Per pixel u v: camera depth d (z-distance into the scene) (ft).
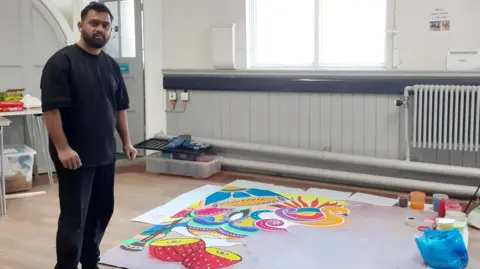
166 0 17.98
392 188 14.78
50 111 7.48
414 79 14.21
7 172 14.14
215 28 16.72
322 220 11.82
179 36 17.92
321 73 15.42
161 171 16.87
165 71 18.13
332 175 15.33
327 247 10.17
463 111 13.38
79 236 8.04
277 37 16.42
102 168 8.38
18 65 15.93
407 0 14.16
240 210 12.62
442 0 13.75
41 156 16.71
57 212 12.78
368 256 9.71
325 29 15.66
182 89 17.98
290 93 16.11
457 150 14.05
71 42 16.94
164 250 10.08
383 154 15.06
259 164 16.47
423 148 14.55
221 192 14.29
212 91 17.43
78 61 7.76
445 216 11.72
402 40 14.37
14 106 13.97
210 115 17.60
